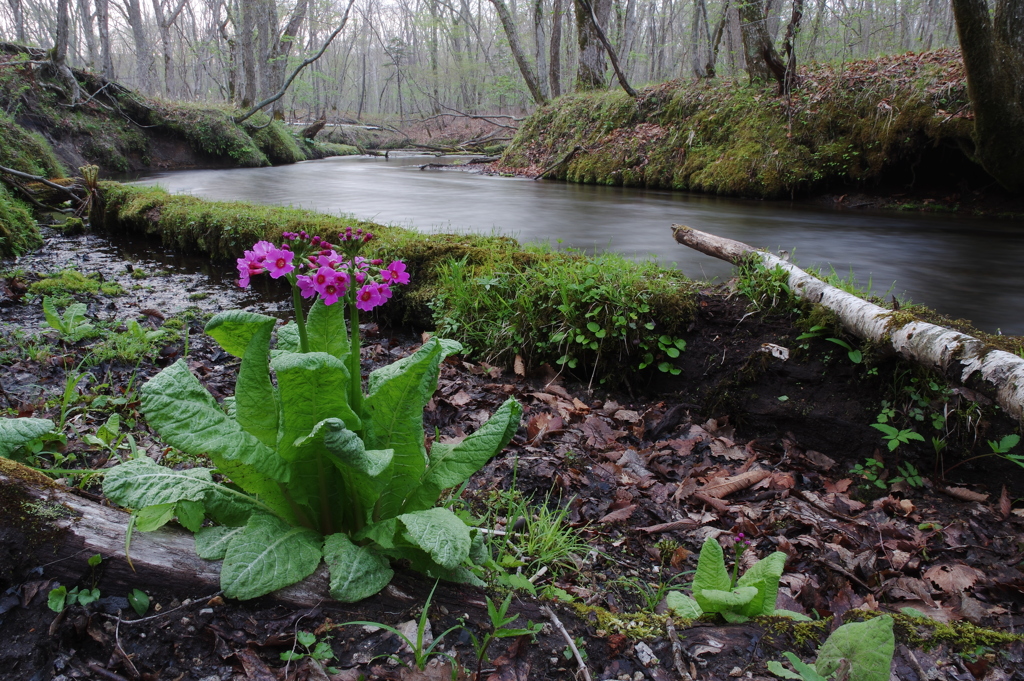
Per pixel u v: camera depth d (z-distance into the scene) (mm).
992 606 2480
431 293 5277
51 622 1723
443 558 1706
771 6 14008
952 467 3350
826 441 3645
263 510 2018
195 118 20938
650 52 33125
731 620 2121
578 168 17078
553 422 3668
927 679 1955
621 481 3232
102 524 1868
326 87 48969
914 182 12312
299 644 1789
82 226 9531
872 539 2908
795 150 13125
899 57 13633
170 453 2787
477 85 38219
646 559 2691
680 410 4000
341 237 2023
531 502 2982
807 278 4102
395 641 1828
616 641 1988
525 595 2107
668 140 15773
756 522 2986
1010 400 2854
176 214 8281
